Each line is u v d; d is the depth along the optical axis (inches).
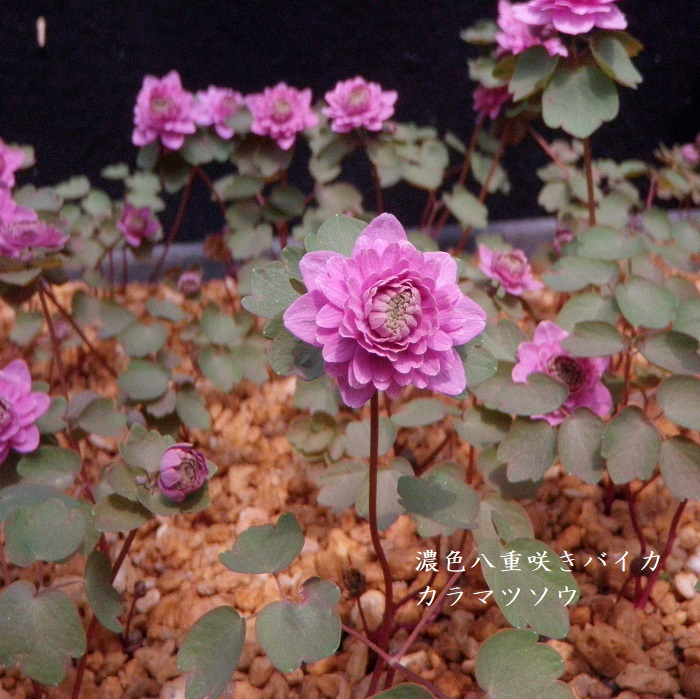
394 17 12.6
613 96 7.3
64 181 13.8
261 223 9.9
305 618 5.2
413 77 13.2
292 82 13.3
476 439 7.1
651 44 12.8
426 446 9.2
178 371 10.4
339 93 9.0
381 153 9.2
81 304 9.6
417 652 7.1
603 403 7.0
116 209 10.7
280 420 9.8
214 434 9.6
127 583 7.8
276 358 4.8
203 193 13.9
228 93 9.6
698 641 7.0
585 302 7.3
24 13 12.1
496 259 7.9
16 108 13.0
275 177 9.7
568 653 7.1
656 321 7.0
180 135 9.3
